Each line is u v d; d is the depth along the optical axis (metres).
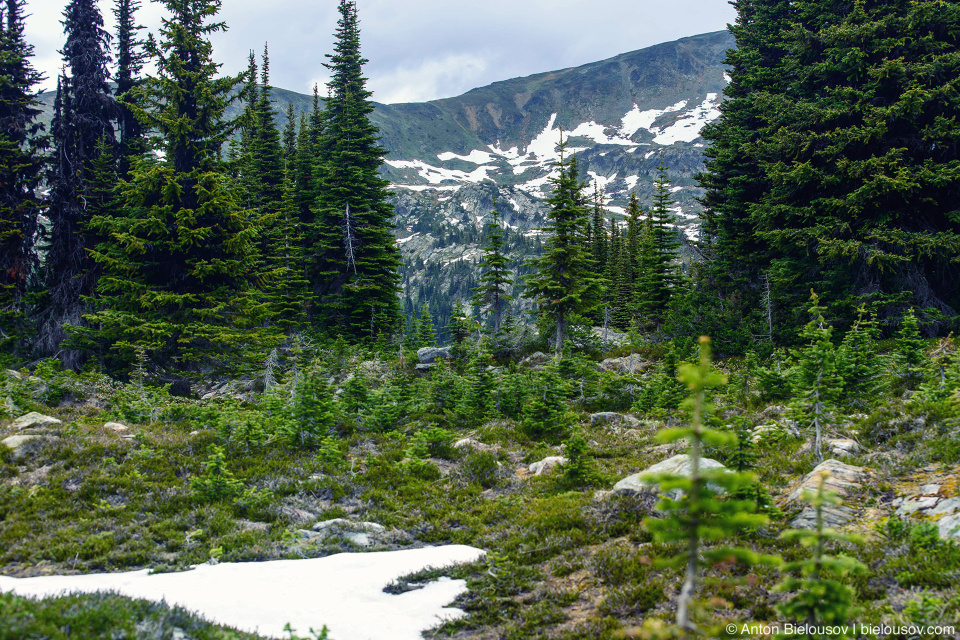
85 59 34.31
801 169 25.53
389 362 32.53
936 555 6.72
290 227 40.88
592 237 59.62
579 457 12.58
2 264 32.44
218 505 11.05
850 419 12.62
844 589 4.12
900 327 24.33
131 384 22.27
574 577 7.95
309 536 10.20
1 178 32.66
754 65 33.75
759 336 26.75
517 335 34.84
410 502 12.16
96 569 8.42
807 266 27.09
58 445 12.43
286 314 38.31
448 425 19.06
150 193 28.55
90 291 32.69
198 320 28.22
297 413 15.74
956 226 25.44
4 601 5.34
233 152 44.97
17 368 30.17
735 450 9.84
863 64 25.67
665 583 7.21
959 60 23.25
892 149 23.77
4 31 35.25
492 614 7.13
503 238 36.91
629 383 22.86
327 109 45.28
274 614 7.04
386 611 7.29
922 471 9.55
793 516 8.85
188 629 5.93
